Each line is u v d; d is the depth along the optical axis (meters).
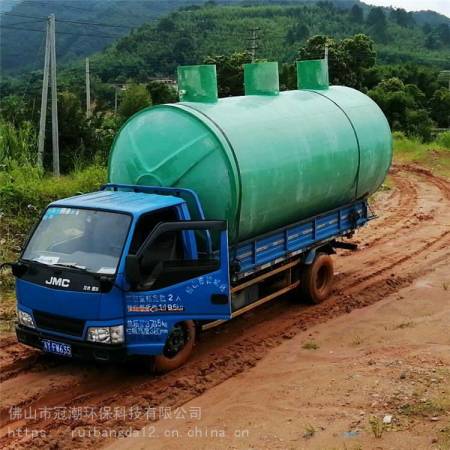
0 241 12.15
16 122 21.56
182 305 7.34
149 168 8.18
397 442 5.85
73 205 7.42
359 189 10.70
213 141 7.82
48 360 7.95
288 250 9.30
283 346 8.65
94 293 6.75
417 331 9.00
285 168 8.59
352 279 11.66
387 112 44.47
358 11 135.00
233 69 41.66
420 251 13.69
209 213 7.96
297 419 6.51
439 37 142.25
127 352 6.94
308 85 10.65
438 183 22.64
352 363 7.89
